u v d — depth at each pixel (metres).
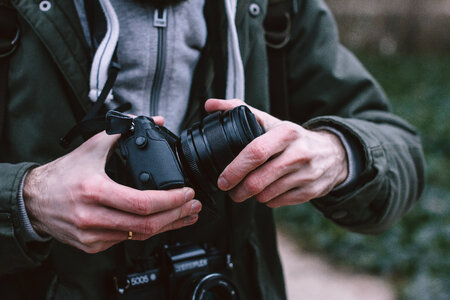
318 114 1.62
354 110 1.58
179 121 1.34
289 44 1.56
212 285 1.25
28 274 1.24
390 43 17.77
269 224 1.54
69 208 0.98
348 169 1.31
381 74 14.26
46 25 1.16
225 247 1.44
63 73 1.19
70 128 1.23
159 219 1.00
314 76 1.58
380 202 1.39
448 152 7.08
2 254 1.08
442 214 5.00
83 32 1.23
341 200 1.31
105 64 1.17
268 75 1.53
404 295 3.91
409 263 4.30
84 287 1.23
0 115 1.17
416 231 4.73
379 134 1.40
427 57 16.27
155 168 1.00
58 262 1.23
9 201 1.03
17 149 1.20
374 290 4.11
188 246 1.33
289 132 1.09
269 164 1.09
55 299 1.22
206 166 1.09
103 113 1.25
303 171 1.14
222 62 1.38
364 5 17.81
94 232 0.99
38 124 1.20
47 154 1.21
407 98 11.04
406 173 1.45
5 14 1.16
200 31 1.33
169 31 1.28
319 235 4.96
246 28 1.38
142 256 1.31
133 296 1.25
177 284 1.28
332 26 1.61
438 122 8.59
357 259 4.52
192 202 1.05
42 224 1.05
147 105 1.31
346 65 1.61
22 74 1.18
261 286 1.48
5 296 1.25
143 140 1.03
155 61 1.28
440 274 4.04
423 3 17.03
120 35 1.27
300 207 5.50
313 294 4.10
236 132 1.07
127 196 0.95
